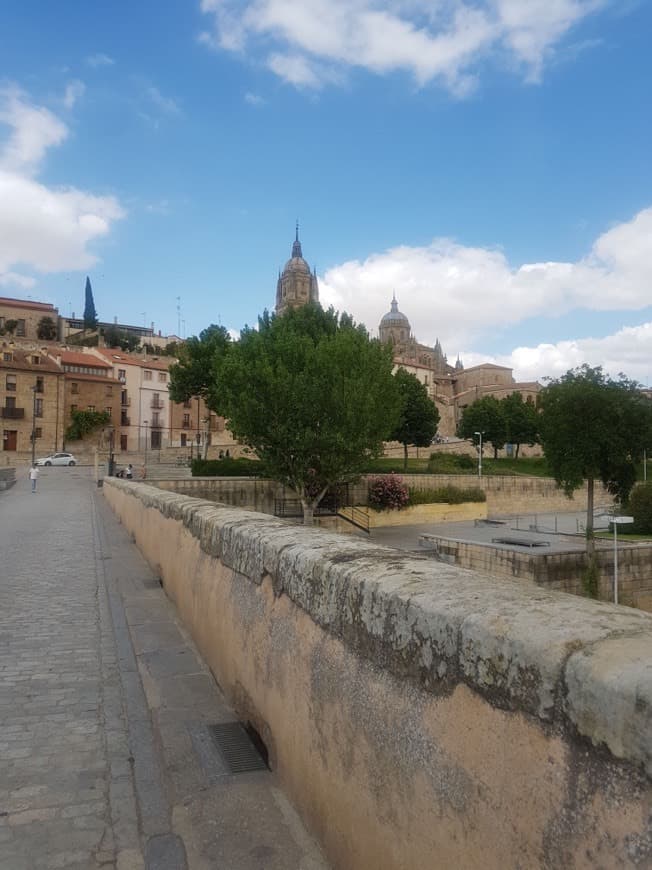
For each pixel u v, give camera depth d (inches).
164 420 3545.8
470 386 5851.4
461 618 69.7
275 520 189.2
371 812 85.5
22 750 156.9
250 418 1333.7
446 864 68.7
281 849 104.9
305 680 111.9
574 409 1108.5
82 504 1175.6
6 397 2947.8
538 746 56.8
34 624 284.0
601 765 49.9
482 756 64.0
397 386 1459.2
